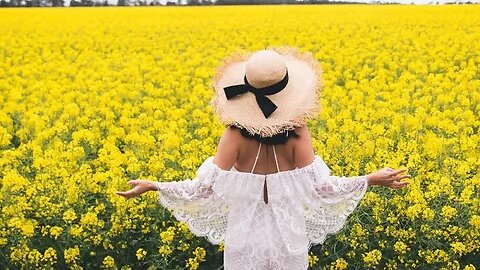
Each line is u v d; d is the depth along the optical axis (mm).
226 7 36844
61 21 27672
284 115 4223
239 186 4336
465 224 6145
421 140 8297
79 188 6668
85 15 30531
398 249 5871
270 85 4207
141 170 7344
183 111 10219
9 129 10070
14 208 6215
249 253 4418
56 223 6301
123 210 6125
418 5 33125
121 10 34094
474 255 6184
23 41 21422
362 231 5953
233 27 25188
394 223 6180
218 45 20859
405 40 19953
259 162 4344
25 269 5941
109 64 17094
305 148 4320
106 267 5930
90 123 9789
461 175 6746
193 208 4453
